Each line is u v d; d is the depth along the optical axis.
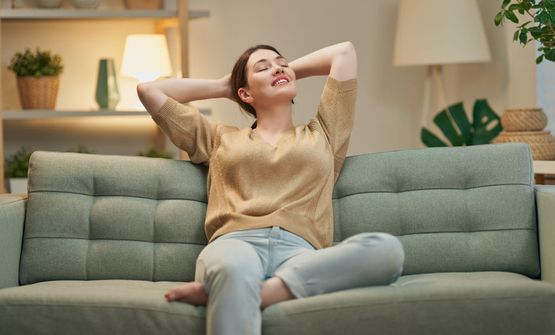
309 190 2.71
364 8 5.25
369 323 2.24
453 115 4.70
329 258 2.33
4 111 4.40
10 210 2.73
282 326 2.24
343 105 2.89
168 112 2.88
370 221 2.79
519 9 3.36
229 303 2.23
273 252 2.55
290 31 5.19
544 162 3.54
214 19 5.11
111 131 5.02
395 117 5.29
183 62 4.66
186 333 2.29
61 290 2.43
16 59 4.85
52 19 4.70
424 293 2.26
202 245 2.81
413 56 4.71
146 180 2.87
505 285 2.28
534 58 4.50
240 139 2.79
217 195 2.77
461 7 4.66
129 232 2.81
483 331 2.26
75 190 2.84
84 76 4.96
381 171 2.84
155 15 4.65
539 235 2.68
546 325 2.25
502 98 4.79
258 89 2.86
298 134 2.78
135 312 2.32
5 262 2.69
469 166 2.79
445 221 2.77
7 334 2.38
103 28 4.97
